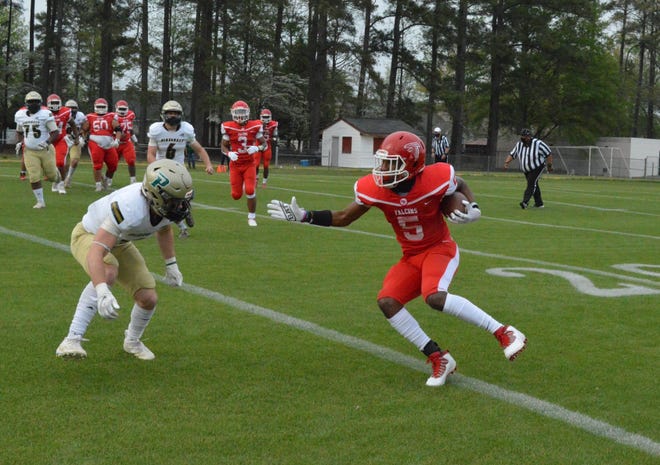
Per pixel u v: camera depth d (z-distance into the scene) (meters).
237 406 4.78
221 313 7.19
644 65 89.19
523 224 15.86
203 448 4.12
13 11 74.44
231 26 55.91
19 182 21.36
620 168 59.78
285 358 5.84
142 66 54.59
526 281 9.27
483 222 16.02
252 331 6.59
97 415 4.57
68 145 19.00
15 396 4.85
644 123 87.44
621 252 12.10
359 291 8.37
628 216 18.58
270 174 35.72
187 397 4.93
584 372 5.66
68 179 19.86
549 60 61.56
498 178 41.59
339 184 27.20
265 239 12.20
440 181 5.32
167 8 54.75
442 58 59.03
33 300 7.41
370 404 4.87
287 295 8.07
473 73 68.00
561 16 62.19
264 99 58.94
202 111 54.06
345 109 68.19
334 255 10.81
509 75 60.84
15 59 63.19
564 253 11.79
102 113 18.95
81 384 5.12
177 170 4.88
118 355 5.81
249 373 5.46
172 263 5.55
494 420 4.64
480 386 5.30
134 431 4.33
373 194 5.39
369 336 6.54
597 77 63.84
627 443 4.32
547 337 6.67
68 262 9.43
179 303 7.53
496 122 60.91
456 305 5.24
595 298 8.35
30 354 5.74
